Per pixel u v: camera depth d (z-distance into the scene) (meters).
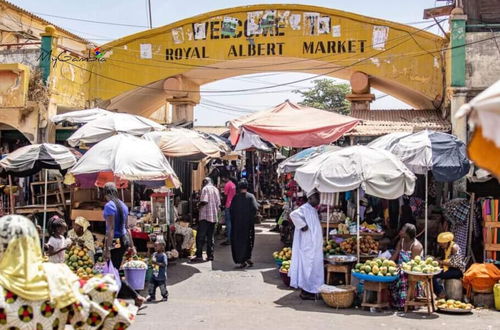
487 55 14.47
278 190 24.16
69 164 12.02
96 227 13.38
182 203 17.28
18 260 3.78
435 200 14.95
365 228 12.18
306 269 10.14
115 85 19.23
